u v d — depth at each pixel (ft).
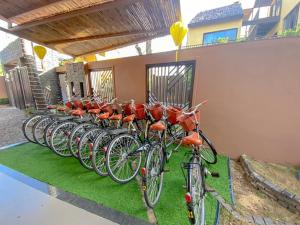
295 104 6.81
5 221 4.71
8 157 8.66
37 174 7.10
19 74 19.65
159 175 5.84
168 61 9.71
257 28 23.61
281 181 6.50
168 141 7.97
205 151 8.31
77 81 14.74
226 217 4.99
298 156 7.15
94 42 14.26
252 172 6.81
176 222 4.79
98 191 6.07
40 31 11.15
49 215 4.93
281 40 6.60
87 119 8.82
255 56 7.18
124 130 7.18
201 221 4.31
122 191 6.10
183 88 9.52
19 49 18.22
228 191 6.13
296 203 5.26
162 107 7.77
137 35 13.19
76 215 4.94
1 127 14.11
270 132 7.46
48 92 19.92
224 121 8.41
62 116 9.34
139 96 11.53
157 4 8.61
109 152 6.40
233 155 8.48
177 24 8.79
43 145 9.88
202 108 8.86
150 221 4.81
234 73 7.77
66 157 8.69
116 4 7.91
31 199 5.59
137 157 6.99
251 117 7.74
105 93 13.60
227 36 23.70
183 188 6.23
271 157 7.64
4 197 5.66
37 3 8.14
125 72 11.79
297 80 6.61
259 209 5.38
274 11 22.27
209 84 8.50
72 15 8.74
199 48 8.46
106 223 4.69
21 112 20.39
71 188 6.20
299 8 15.08
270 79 7.07
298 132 6.96
